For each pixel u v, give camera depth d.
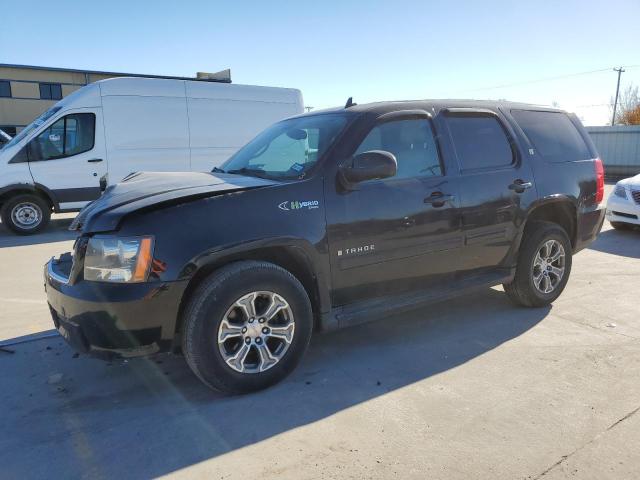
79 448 2.74
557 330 4.32
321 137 3.76
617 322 4.51
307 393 3.30
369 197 3.62
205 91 10.71
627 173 23.94
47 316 4.82
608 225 9.79
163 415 3.06
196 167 10.70
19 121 38.03
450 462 2.57
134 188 3.49
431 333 4.30
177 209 3.04
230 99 10.97
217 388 3.17
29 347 4.09
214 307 3.05
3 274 6.50
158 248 2.94
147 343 3.01
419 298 3.96
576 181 4.93
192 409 3.13
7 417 3.06
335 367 3.68
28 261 7.29
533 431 2.83
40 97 38.50
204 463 2.60
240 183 3.41
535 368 3.61
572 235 5.11
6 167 9.37
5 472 2.54
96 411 3.12
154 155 10.29
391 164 3.37
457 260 4.16
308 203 3.37
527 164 4.59
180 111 10.45
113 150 9.98
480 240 4.25
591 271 6.32
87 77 39.88
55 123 9.58
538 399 3.18
